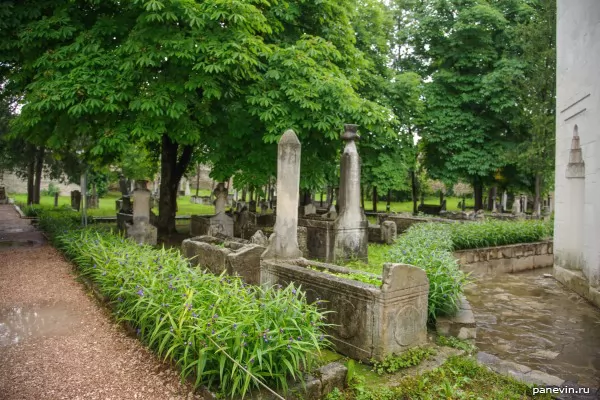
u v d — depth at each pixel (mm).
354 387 3906
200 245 8812
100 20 10188
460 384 4137
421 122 22391
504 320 6613
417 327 4801
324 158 13906
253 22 9695
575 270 9031
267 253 6680
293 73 10625
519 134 22172
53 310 6145
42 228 15664
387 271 4492
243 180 12008
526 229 12203
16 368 4250
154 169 22125
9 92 11305
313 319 3998
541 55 19438
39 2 10320
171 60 9609
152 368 4180
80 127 10109
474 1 22281
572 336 5855
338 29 13438
